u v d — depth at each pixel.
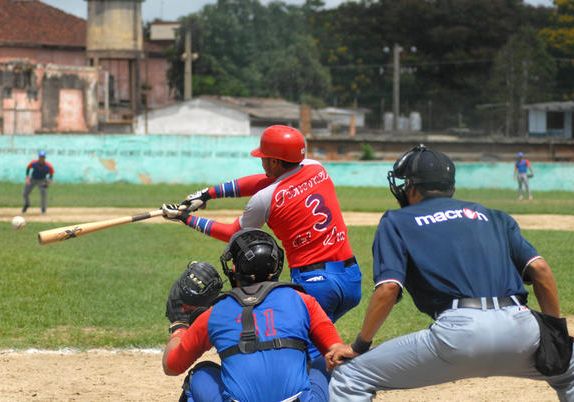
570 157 146.75
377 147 145.88
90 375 20.34
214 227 15.31
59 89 135.50
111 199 80.12
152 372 20.72
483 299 11.90
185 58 151.50
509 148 147.88
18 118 133.12
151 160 113.19
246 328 11.35
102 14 144.75
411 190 12.91
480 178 118.44
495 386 19.34
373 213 67.31
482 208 12.69
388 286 12.00
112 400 18.28
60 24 174.88
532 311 12.04
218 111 149.38
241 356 11.28
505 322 11.73
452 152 147.38
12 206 70.50
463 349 11.72
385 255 12.17
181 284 12.48
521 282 12.31
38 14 175.00
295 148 14.97
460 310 11.84
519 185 90.56
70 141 111.12
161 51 189.88
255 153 15.14
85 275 34.44
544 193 108.06
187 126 149.25
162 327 25.78
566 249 43.62
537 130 176.62
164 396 18.61
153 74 189.25
